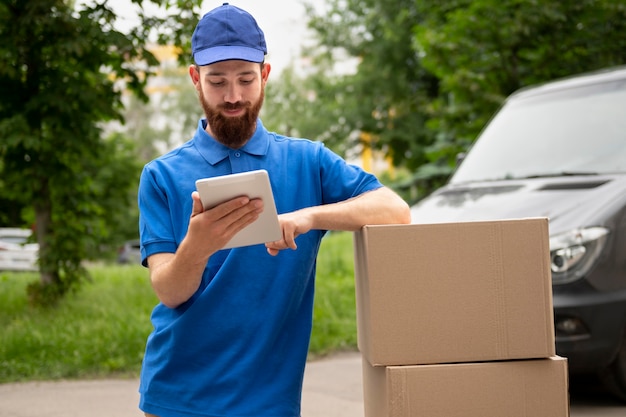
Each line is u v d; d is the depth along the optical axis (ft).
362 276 7.66
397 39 68.49
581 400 15.69
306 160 7.93
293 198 7.79
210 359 7.44
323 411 15.47
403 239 7.11
